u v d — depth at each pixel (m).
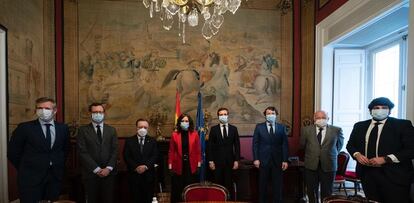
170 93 6.28
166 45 6.29
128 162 4.59
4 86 4.09
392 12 4.24
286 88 6.60
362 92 6.03
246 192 5.50
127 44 6.18
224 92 6.42
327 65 5.98
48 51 5.70
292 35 6.57
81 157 4.04
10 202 4.24
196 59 6.37
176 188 4.51
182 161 4.52
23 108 4.67
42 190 3.32
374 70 5.92
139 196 4.57
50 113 3.37
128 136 6.13
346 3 5.14
